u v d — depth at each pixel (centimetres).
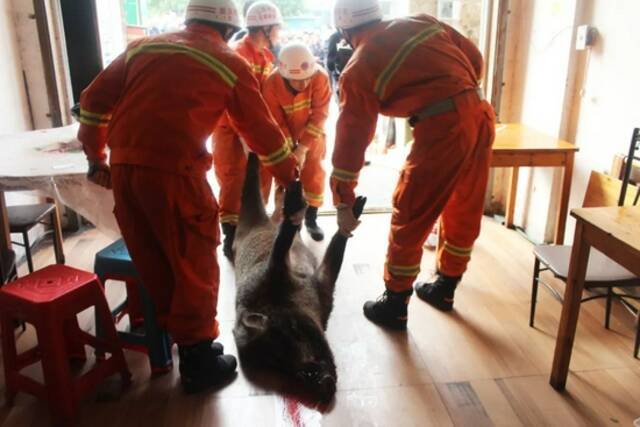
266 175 312
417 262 231
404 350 224
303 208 194
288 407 191
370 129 205
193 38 176
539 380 205
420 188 212
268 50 305
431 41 205
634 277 197
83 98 182
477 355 221
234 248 258
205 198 181
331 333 237
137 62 173
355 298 267
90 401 195
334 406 191
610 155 267
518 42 343
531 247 326
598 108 275
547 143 282
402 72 200
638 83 246
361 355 221
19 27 321
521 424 183
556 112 303
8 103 305
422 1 459
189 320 188
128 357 222
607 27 266
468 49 224
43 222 312
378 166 495
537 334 235
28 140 256
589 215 175
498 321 246
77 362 217
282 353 195
